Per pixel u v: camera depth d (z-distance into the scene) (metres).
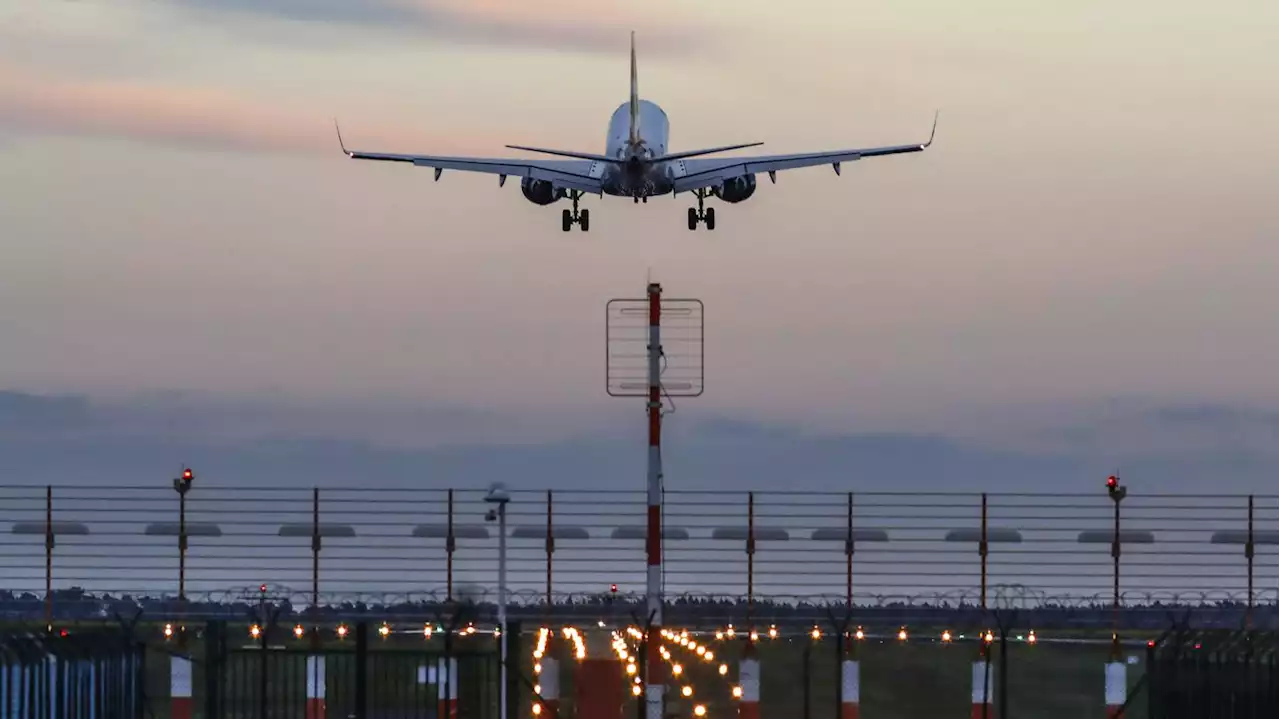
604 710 182.00
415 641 190.50
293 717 177.38
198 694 189.38
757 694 190.50
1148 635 193.38
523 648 189.12
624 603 195.12
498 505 168.88
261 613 186.75
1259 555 194.62
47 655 153.12
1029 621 191.62
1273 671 155.25
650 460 186.75
